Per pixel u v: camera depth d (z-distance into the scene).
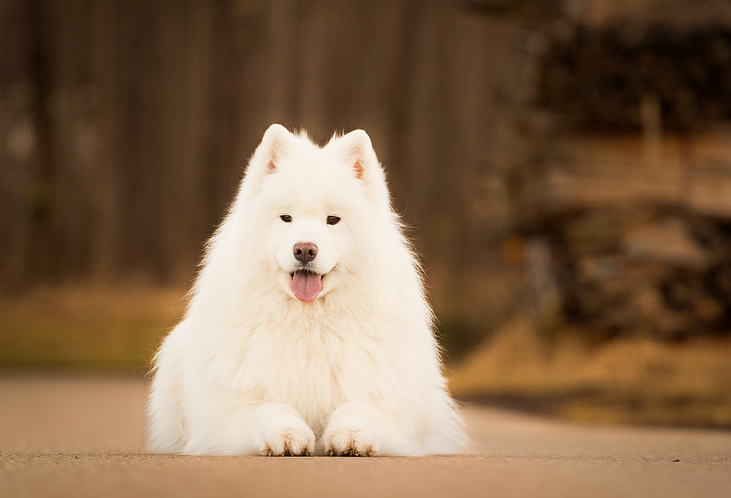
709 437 9.77
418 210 30.69
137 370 23.33
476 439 9.31
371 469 4.71
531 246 17.33
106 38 31.53
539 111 16.12
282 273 6.12
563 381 15.09
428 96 31.19
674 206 15.52
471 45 30.78
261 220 6.26
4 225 30.42
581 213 15.91
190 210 31.39
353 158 6.57
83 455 6.07
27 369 23.45
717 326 15.10
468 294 27.41
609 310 15.50
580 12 15.70
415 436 6.28
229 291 6.27
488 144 29.59
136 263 30.95
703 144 15.48
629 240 15.35
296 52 31.53
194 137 31.52
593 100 15.60
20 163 30.81
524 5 16.20
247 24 31.52
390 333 6.25
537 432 10.62
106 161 31.27
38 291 29.30
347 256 6.20
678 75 15.37
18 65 31.16
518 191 16.34
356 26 31.47
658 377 14.39
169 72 31.66
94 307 28.14
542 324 16.41
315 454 5.80
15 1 31.17
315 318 6.13
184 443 6.77
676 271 15.25
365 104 31.52
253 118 31.55
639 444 8.45
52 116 31.27
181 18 31.61
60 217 30.81
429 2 31.12
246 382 6.06
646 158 15.59
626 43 15.52
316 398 6.09
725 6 15.59
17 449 7.31
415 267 6.88
